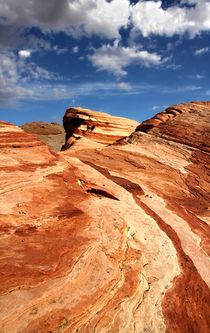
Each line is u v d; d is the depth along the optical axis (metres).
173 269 13.38
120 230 13.60
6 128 17.36
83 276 10.28
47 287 9.31
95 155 25.22
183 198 21.73
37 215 12.35
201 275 13.84
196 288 12.95
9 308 8.33
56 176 15.97
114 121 40.56
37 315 8.51
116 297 10.39
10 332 7.90
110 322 9.52
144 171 23.81
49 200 13.73
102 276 10.59
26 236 11.12
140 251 13.28
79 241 11.68
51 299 9.07
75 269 10.32
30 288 9.10
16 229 11.30
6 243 10.48
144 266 12.70
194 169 25.59
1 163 14.84
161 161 25.92
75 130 39.19
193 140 28.78
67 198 14.51
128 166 24.06
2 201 12.38
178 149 28.09
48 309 8.78
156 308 11.02
